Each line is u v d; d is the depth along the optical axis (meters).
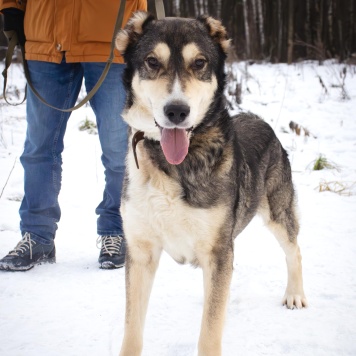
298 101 9.27
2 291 3.61
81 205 5.37
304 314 3.39
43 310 3.38
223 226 2.92
